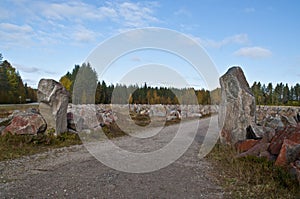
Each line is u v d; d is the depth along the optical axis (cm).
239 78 1025
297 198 462
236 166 654
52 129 1043
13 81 4497
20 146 880
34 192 489
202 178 593
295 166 561
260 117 1839
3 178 568
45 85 1051
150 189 521
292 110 2539
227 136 982
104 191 504
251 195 480
